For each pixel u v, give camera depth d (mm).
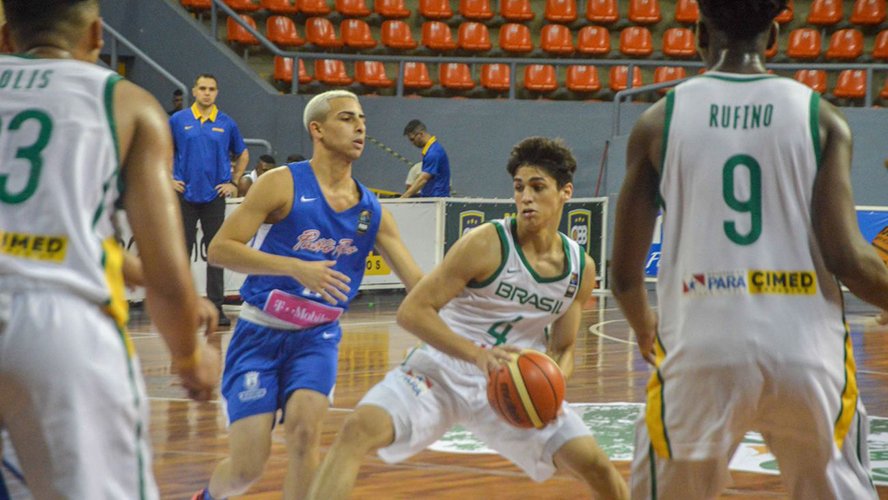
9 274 3961
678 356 4832
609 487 6562
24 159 4059
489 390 6352
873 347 18297
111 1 29828
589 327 20641
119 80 4223
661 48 33500
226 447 10773
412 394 6547
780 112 4742
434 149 24984
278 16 32062
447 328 6480
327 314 7500
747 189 4738
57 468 3885
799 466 4957
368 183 30359
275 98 29516
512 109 30188
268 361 7449
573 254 6863
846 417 4832
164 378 14766
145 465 4121
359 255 7930
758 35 4953
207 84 19219
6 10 4383
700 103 4832
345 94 7805
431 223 24562
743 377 4703
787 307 4727
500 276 6703
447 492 9117
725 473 5000
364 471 9812
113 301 4066
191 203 19312
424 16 32812
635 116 29562
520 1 33125
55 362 3885
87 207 4066
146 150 4180
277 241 7723
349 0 32500
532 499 8898
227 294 22609
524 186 6672
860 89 30922
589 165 30000
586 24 33531
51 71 4188
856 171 28469
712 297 4750
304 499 6977
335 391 13938
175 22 29891
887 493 8867
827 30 33281
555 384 6281
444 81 31406
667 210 4895
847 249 4680
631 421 12016
